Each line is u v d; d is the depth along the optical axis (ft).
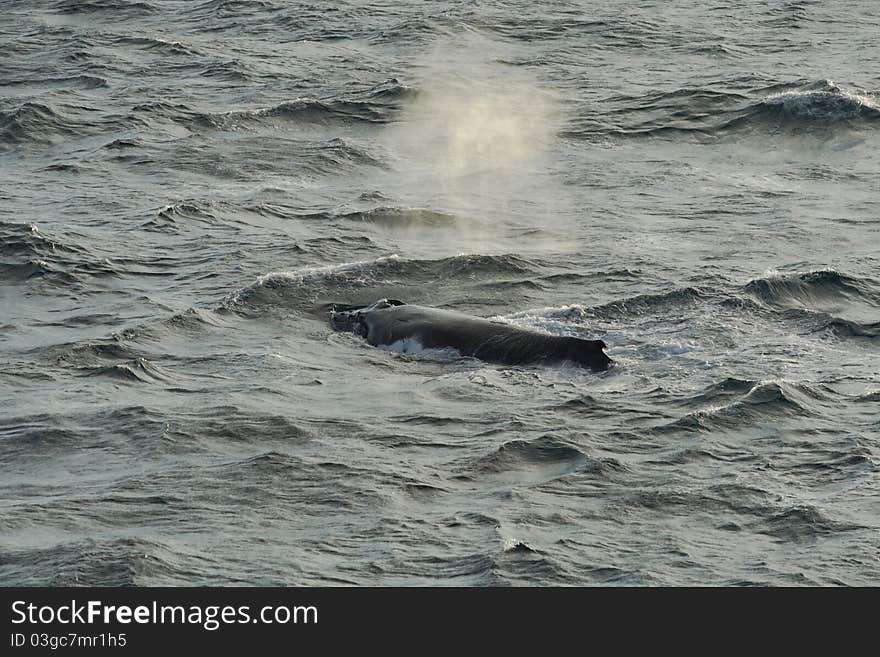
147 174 489.67
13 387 297.53
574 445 261.85
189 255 400.06
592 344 307.78
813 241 412.57
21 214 436.76
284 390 295.07
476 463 255.09
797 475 251.60
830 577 213.46
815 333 331.36
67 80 627.05
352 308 356.79
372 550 220.84
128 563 213.25
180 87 613.93
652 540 225.56
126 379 301.22
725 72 634.43
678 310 346.95
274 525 229.66
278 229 425.69
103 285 373.61
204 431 268.62
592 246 408.87
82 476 248.93
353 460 255.91
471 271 383.24
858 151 525.75
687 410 280.72
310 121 565.12
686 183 483.51
